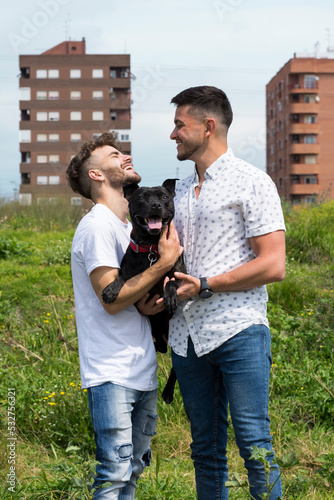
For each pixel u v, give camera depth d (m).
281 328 6.53
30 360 5.85
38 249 11.03
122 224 3.24
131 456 2.92
